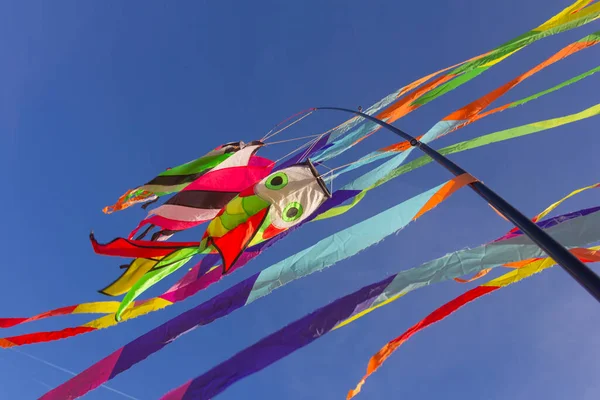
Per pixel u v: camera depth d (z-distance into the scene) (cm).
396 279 253
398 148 375
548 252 156
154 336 277
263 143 407
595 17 351
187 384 238
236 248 301
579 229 238
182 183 393
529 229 171
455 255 255
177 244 314
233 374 232
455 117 365
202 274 327
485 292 290
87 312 330
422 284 248
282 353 233
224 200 359
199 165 401
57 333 319
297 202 317
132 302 304
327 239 273
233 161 381
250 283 278
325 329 239
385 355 268
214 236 313
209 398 227
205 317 275
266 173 380
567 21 364
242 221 313
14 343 309
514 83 364
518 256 243
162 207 348
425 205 243
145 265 315
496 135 363
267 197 320
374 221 263
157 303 322
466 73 396
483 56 391
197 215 348
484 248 254
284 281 270
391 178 355
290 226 321
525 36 378
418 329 277
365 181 347
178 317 282
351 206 347
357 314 262
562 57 361
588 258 255
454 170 243
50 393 266
